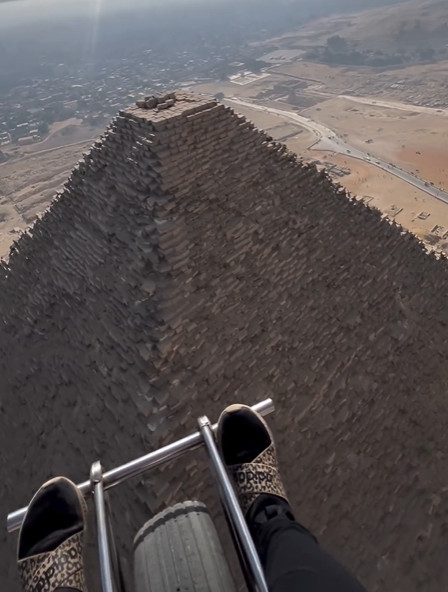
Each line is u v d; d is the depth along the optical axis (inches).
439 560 682.2
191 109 682.2
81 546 278.8
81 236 748.0
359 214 871.1
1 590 718.5
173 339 591.2
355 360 749.9
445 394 841.5
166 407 567.2
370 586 628.7
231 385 620.4
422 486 725.9
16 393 784.9
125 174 682.8
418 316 872.3
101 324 674.2
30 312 814.5
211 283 644.7
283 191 764.0
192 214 653.9
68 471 650.8
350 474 673.6
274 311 690.8
